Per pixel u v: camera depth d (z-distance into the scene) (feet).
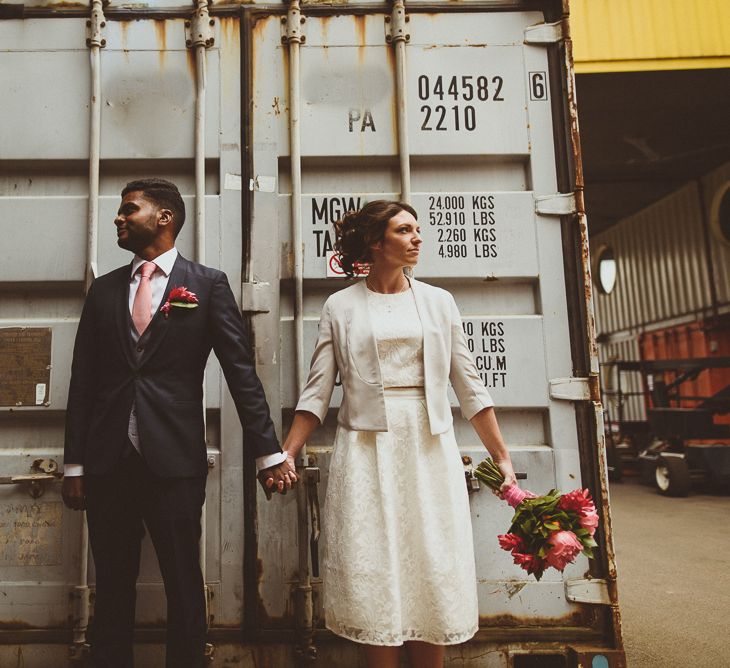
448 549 5.46
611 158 28.04
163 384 5.86
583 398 6.85
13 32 7.26
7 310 7.02
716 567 12.80
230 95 7.19
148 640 6.57
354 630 5.28
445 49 7.30
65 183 7.16
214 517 6.66
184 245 7.03
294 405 6.80
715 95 21.43
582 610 6.68
